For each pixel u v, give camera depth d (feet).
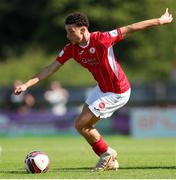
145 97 327.67
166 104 329.93
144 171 107.96
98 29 439.22
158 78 438.81
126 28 104.73
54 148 190.19
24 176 102.12
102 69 105.70
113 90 107.04
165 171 107.96
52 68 108.06
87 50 104.73
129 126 278.05
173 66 411.95
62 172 107.96
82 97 318.45
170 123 261.85
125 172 106.11
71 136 275.80
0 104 311.68
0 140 247.09
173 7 444.55
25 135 276.82
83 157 147.33
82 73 422.00
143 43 438.40
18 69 439.63
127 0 440.86
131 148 184.44
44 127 277.23
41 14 490.49
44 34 460.96
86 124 107.14
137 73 434.30
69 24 102.99
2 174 106.01
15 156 154.40
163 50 443.73
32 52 461.78
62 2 442.09
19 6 503.20
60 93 308.40
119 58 437.58
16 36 499.10
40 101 314.14
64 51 107.45
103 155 108.47
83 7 438.81
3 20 498.69
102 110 106.93
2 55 487.20
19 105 303.48
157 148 183.21
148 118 262.06
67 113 277.23
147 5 440.04
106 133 279.08
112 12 436.76
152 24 104.63
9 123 276.62
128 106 325.21
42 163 106.93
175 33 447.42
